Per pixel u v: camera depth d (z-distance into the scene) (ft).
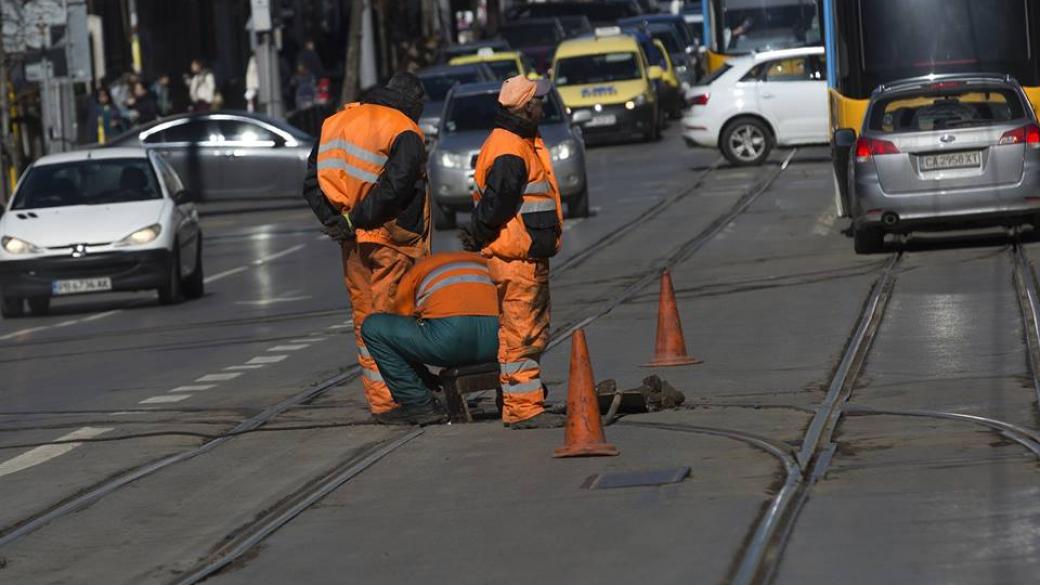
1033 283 115.55
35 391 103.71
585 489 63.31
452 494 64.39
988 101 141.79
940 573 49.14
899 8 165.89
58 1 210.18
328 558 56.44
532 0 569.64
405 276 80.43
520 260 75.97
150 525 63.67
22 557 60.08
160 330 134.31
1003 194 139.23
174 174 167.12
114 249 152.46
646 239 171.32
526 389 76.64
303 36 473.26
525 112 75.31
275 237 215.10
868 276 128.26
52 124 213.87
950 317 103.35
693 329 108.06
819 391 82.07
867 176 141.18
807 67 257.55
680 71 390.21
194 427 84.23
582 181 198.08
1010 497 57.36
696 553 53.11
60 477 73.87
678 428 74.13
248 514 63.98
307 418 84.38
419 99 80.94
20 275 152.66
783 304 116.47
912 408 75.46
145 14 382.42
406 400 80.02
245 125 253.24
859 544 52.75
